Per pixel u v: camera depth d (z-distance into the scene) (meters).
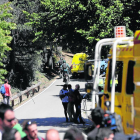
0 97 59.81
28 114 40.28
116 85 20.11
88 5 33.00
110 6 31.27
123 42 17.25
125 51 17.64
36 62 82.19
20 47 79.56
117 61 18.86
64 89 34.78
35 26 38.59
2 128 10.55
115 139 10.94
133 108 15.66
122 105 17.25
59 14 35.06
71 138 9.81
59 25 35.34
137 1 28.73
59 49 127.75
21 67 78.75
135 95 14.52
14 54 73.38
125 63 17.50
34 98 57.84
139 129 14.16
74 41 34.94
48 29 37.28
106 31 30.86
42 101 52.78
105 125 12.57
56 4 35.53
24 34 74.56
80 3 34.03
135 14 29.58
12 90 67.25
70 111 33.69
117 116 13.41
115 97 17.83
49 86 78.31
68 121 34.62
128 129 16.56
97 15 32.47
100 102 20.19
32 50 80.81
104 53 30.48
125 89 17.16
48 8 36.91
